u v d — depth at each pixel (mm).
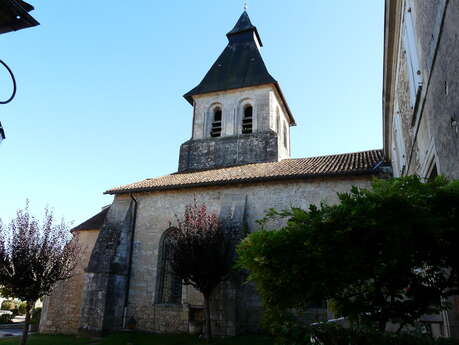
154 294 14867
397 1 7859
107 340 12758
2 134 3902
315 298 4016
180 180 16609
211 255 12375
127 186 17172
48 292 11609
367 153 16750
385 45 9289
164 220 15797
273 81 20797
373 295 4168
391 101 11312
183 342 12000
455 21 4270
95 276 14695
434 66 5555
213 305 12672
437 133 5773
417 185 3988
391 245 3594
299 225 4039
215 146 20422
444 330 6289
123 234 15711
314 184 14031
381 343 3391
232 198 14812
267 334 12469
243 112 21531
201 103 22359
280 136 22469
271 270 4004
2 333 18188
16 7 3822
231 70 22875
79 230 18016
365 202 3742
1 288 11664
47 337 14461
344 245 3713
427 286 4242
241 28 24844
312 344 3506
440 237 3729
